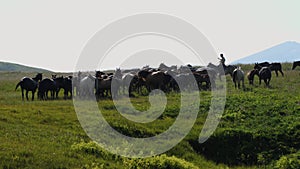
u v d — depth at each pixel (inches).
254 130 1094.4
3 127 933.2
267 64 2037.4
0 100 1487.5
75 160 775.7
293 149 1029.8
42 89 1562.5
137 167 829.2
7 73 3164.4
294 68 2316.7
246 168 982.4
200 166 944.9
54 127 1009.5
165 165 848.3
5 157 728.3
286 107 1236.5
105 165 788.6
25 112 1127.6
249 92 1529.3
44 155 768.3
